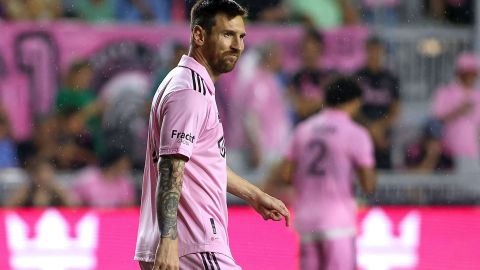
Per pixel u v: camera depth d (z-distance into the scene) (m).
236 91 33.41
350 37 34.06
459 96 35.00
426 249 27.06
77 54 32.81
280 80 33.75
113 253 26.33
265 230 26.50
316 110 33.59
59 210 26.91
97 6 35.91
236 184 15.36
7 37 32.59
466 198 33.31
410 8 37.31
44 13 35.56
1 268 26.03
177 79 13.67
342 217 24.12
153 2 36.31
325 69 34.00
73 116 32.31
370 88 33.91
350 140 24.03
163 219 13.16
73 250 26.34
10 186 31.27
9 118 32.22
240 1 35.62
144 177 14.39
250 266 26.22
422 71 35.34
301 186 24.38
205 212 13.88
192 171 13.81
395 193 33.19
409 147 34.19
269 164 33.28
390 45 35.22
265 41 33.88
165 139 13.31
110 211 26.92
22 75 32.59
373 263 26.80
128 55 32.94
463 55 35.50
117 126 32.41
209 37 13.88
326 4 36.34
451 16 36.84
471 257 26.94
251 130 33.34
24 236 26.30
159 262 13.08
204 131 13.73
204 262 13.72
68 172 31.83
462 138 34.72
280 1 35.97
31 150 31.97
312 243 24.25
